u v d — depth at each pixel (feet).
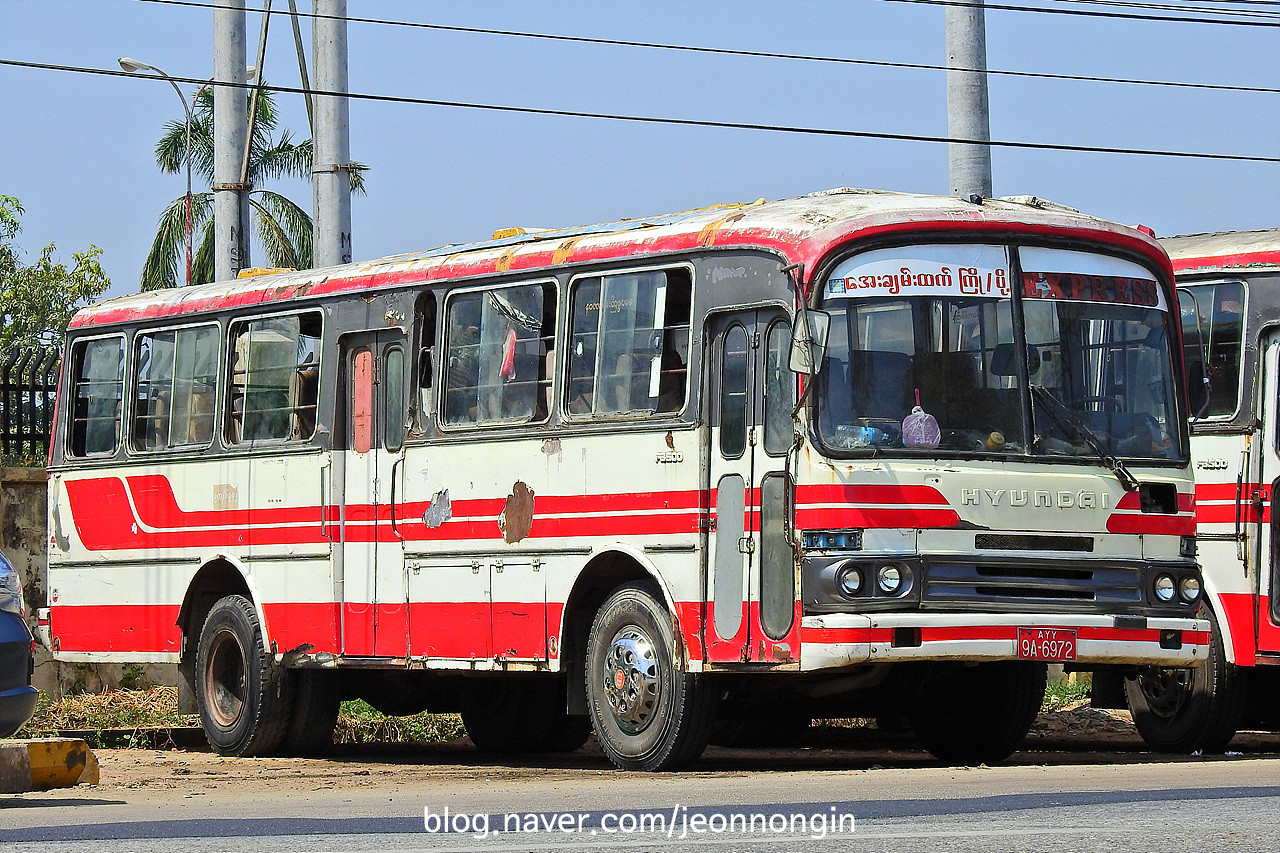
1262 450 69.92
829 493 56.44
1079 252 61.05
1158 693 72.69
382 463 72.02
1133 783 49.73
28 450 102.58
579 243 65.67
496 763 74.18
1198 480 71.56
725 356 60.44
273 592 76.07
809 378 56.65
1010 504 57.98
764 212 60.95
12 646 49.16
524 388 66.90
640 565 63.05
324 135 99.30
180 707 80.84
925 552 56.85
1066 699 100.83
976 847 34.63
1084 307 60.75
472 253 70.33
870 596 56.13
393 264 73.51
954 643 56.39
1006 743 67.00
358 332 73.67
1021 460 58.54
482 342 68.90
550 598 65.05
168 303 82.43
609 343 64.18
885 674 59.88
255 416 77.77
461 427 68.95
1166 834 36.27
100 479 84.23
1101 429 60.23
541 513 65.57
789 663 56.95
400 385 71.92
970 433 58.18
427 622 69.82
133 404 83.41
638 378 62.95
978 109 94.79
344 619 73.15
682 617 60.49
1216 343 71.77
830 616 55.98
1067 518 58.80
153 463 81.71
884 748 83.97
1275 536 69.46
